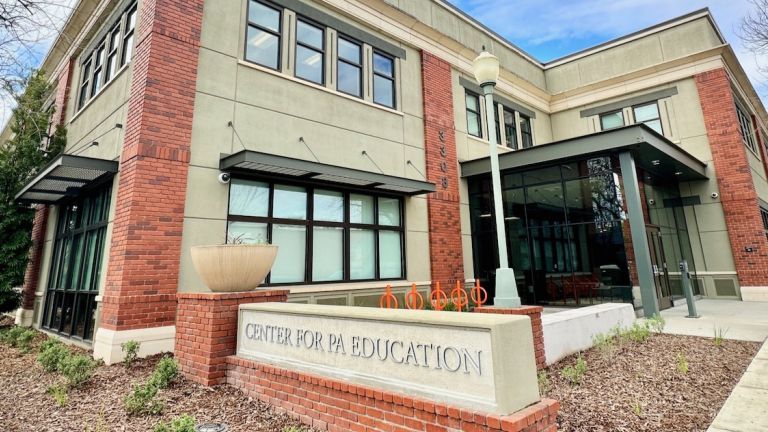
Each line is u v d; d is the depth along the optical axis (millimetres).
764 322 9117
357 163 10484
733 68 15914
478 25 15617
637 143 10156
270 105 9070
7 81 6645
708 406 4449
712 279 14508
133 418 4281
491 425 2879
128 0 9320
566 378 5426
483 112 15102
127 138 7676
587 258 11375
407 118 12117
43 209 12281
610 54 17406
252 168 8070
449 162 13023
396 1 12453
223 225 8000
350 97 10617
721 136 14680
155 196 7227
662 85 16156
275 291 5918
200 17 8312
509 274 5945
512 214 13109
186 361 5555
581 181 11664
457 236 12773
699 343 7125
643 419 4133
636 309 10430
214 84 8312
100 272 8070
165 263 7184
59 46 12891
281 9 9766
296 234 9203
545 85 19062
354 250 10250
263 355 4918
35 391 5359
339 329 4137
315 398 4086
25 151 11312
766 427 3807
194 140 7871
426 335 3451
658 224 13305
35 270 12016
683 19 15781
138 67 7871
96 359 6785
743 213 14078
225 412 4402
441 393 3264
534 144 17375
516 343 3158
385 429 3477
